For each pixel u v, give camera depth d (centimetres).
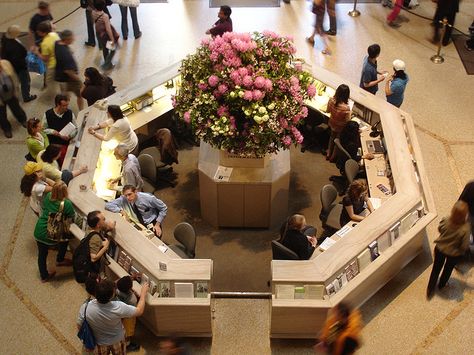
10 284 638
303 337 571
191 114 615
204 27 1074
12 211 727
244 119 614
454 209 553
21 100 902
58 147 650
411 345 572
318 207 748
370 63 802
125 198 620
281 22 1091
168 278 538
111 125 718
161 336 577
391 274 626
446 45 1032
